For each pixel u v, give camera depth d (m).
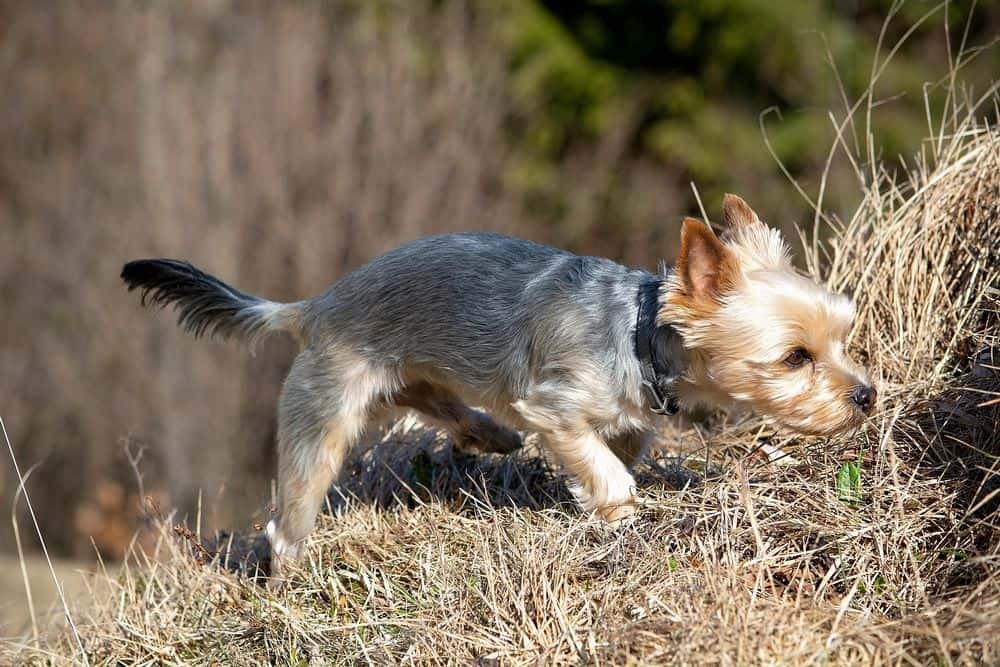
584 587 8.40
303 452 9.92
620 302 9.07
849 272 11.01
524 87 28.27
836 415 8.56
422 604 8.63
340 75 24.88
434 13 28.45
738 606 7.51
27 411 23.61
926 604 7.50
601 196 28.94
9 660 9.94
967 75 26.61
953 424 9.19
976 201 10.41
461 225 25.00
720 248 8.58
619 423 9.18
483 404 9.82
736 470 8.86
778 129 28.17
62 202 24.61
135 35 25.28
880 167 12.00
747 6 28.72
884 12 28.80
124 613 9.91
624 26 30.45
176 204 23.08
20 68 26.08
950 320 10.23
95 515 22.44
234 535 11.22
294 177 23.75
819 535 8.33
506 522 9.34
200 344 22.70
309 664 8.55
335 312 9.95
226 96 23.81
